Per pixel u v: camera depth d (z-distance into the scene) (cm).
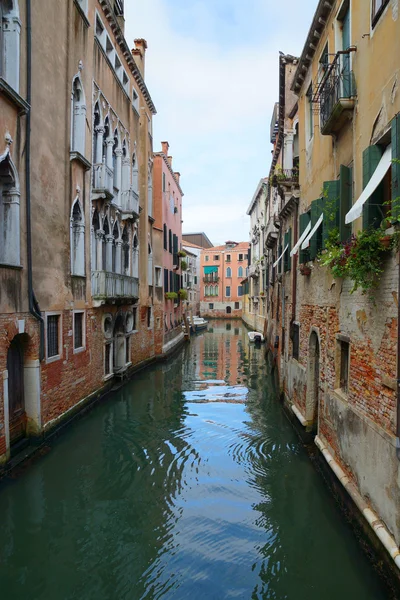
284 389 1345
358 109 650
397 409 473
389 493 493
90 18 1262
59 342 1038
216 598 501
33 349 893
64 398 1057
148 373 1917
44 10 957
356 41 664
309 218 1035
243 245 7006
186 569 555
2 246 830
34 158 913
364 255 521
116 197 1598
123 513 690
